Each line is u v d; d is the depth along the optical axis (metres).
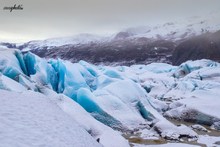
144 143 23.58
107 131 21.95
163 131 26.41
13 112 10.72
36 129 9.63
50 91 28.84
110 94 33.47
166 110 41.12
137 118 30.27
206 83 52.56
